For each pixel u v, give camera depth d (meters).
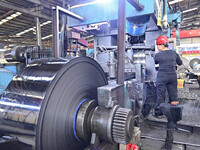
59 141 0.96
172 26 3.98
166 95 2.93
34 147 0.83
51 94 0.88
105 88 1.04
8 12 8.58
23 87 0.95
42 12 9.59
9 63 2.32
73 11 2.36
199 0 12.30
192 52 11.20
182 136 1.96
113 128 0.96
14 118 0.90
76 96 1.09
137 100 2.08
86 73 1.22
